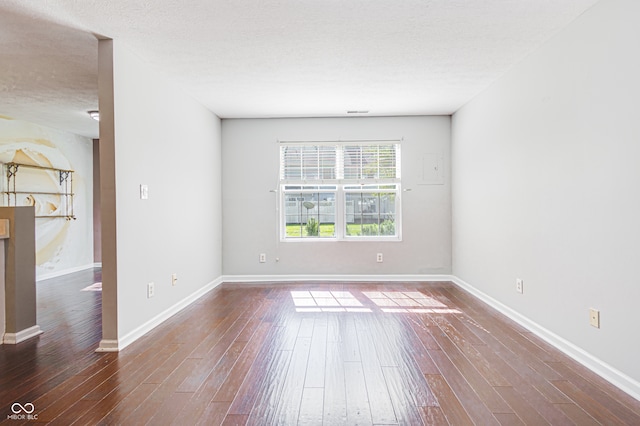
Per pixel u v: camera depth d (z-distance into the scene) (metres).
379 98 4.70
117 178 3.01
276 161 5.64
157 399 2.20
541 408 2.08
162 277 3.77
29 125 5.88
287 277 5.66
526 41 3.09
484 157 4.35
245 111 5.26
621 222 2.29
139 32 2.88
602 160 2.45
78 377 2.50
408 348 2.98
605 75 2.42
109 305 2.98
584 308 2.65
